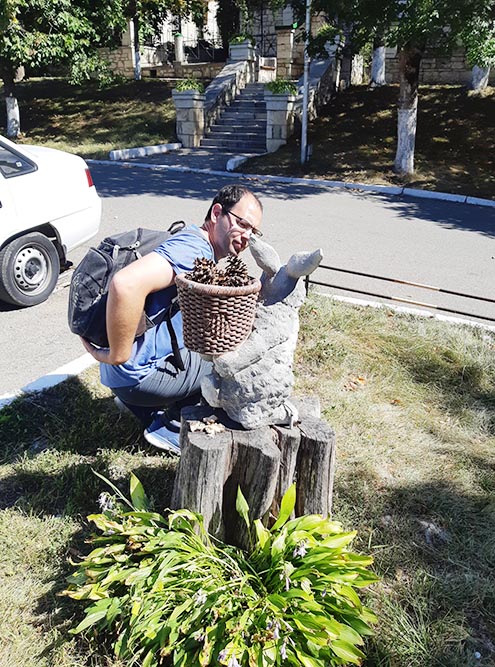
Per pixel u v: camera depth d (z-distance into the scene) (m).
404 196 11.81
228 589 2.25
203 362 3.05
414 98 12.36
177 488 2.58
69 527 2.84
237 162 13.75
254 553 2.44
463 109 15.43
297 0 13.35
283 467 2.51
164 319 2.78
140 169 13.88
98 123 17.91
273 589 2.31
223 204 2.54
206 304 2.08
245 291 2.08
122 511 2.67
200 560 2.31
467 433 3.89
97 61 16.91
